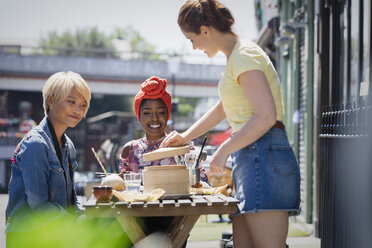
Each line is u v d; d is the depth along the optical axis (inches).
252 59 89.2
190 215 99.3
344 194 123.2
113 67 1261.1
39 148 109.0
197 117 1218.6
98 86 1284.4
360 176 112.7
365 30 181.5
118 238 109.5
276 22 372.5
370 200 106.3
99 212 89.4
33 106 1510.8
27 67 1221.1
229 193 262.7
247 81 88.2
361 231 110.3
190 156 123.4
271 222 90.7
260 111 86.4
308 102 265.9
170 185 101.7
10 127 1235.2
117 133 1159.0
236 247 102.0
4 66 1208.2
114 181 111.4
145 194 96.8
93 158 1172.5
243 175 91.3
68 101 115.6
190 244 217.2
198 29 95.5
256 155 90.0
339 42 220.2
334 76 224.5
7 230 108.8
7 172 1049.5
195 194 110.3
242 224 101.0
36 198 106.7
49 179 112.0
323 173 138.2
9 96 1486.2
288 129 331.9
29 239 108.0
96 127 1188.5
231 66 91.8
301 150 299.0
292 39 316.8
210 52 98.9
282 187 89.8
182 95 1332.4
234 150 87.8
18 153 110.1
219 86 95.6
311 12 268.7
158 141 140.2
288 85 334.0
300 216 288.0
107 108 1809.8
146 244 101.0
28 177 106.8
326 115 141.4
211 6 95.0
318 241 217.3
